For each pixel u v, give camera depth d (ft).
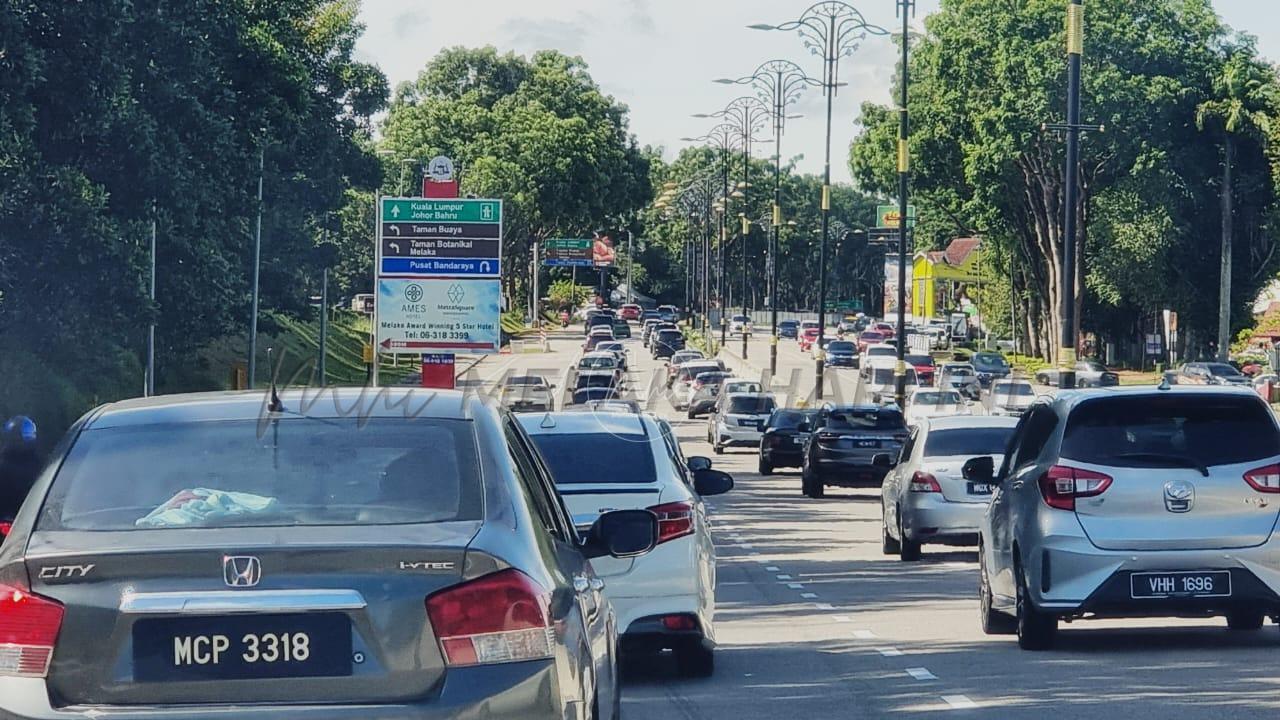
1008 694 39.63
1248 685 40.22
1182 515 44.14
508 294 446.19
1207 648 47.01
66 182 96.78
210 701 16.93
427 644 17.20
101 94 101.50
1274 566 44.01
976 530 76.02
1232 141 285.84
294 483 18.92
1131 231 289.74
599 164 426.10
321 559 17.08
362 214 368.48
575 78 459.73
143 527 18.24
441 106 430.20
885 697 39.81
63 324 100.48
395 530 17.90
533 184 413.59
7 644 16.93
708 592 43.78
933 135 301.02
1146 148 283.59
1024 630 46.70
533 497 20.84
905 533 77.82
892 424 127.03
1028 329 399.85
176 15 112.98
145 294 102.06
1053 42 278.46
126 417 20.31
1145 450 44.50
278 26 175.63
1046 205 298.97
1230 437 44.70
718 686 42.16
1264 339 382.01
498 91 466.29
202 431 19.90
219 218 137.49
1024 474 47.11
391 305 168.86
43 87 98.22
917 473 77.36
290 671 17.02
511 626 17.46
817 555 82.79
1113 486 44.34
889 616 57.16
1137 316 352.49
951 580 69.77
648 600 41.29
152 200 107.96
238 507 18.51
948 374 279.69
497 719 17.16
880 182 330.75
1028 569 45.68
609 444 43.93
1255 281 307.99
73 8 97.55
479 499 18.81
